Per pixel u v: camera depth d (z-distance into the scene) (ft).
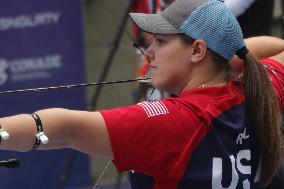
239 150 29.30
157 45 29.73
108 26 81.71
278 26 70.49
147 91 48.83
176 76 29.58
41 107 65.92
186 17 29.04
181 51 29.25
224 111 29.25
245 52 30.01
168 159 28.04
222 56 29.45
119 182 64.80
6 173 65.72
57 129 26.78
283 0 65.41
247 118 29.76
